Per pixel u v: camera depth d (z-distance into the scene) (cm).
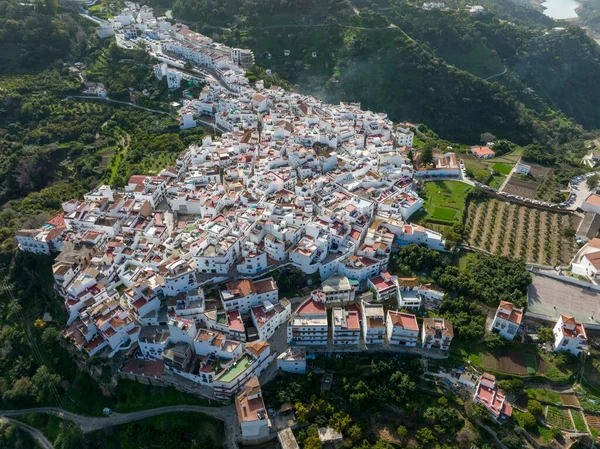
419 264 17575
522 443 13412
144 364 15275
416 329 15075
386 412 14500
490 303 16350
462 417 14175
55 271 16288
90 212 19062
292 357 14912
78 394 15775
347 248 17825
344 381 14750
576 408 14175
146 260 17275
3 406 16612
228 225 17888
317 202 19962
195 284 16475
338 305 16700
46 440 15525
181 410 14588
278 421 14075
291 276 17138
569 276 17675
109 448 14738
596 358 15175
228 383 13950
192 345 15075
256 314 15575
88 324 15462
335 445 13688
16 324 17638
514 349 15512
